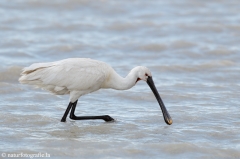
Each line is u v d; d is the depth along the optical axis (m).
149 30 27.27
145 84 18.59
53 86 14.09
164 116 14.18
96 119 14.70
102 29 27.20
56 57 22.45
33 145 12.18
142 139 12.89
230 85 18.50
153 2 32.88
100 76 14.13
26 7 30.45
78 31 26.78
